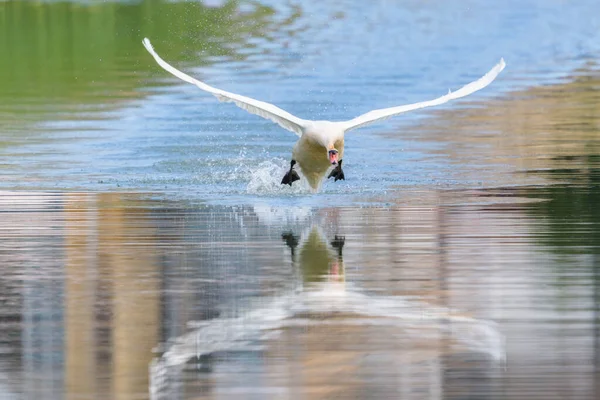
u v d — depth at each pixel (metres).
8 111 25.94
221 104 26.86
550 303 11.49
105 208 16.30
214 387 9.51
